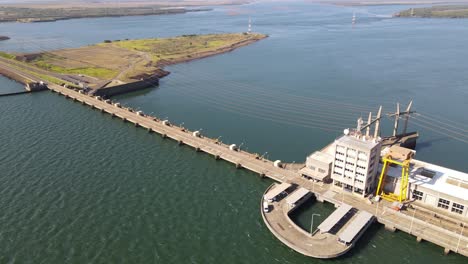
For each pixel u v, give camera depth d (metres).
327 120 183.88
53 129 168.38
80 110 197.25
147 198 115.31
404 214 102.88
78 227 101.06
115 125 175.88
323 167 120.31
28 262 88.81
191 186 123.00
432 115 189.38
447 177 110.31
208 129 174.88
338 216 101.50
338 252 91.62
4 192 115.62
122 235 98.62
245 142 160.12
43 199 112.88
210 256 92.50
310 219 106.69
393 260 91.38
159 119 183.62
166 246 95.25
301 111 197.62
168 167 135.25
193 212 109.25
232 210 110.69
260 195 118.56
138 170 132.25
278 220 104.12
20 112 191.00
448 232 96.00
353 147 107.75
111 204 111.62
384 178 111.56
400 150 108.56
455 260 91.00
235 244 96.69
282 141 161.00
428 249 94.44
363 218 101.38
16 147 147.38
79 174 127.94
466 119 183.75
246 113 196.25
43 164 134.12
